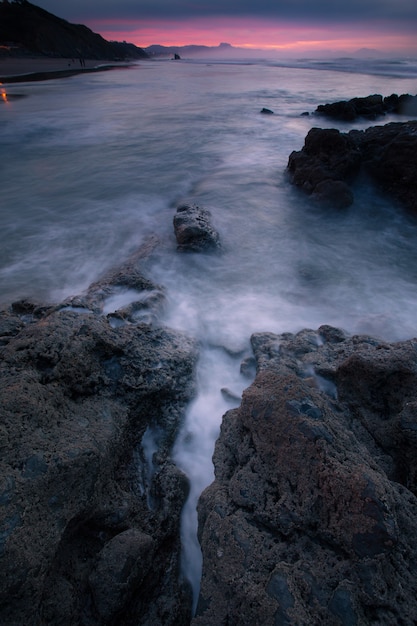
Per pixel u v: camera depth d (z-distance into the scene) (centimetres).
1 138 1917
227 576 274
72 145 1816
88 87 3978
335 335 564
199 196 1169
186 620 308
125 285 683
